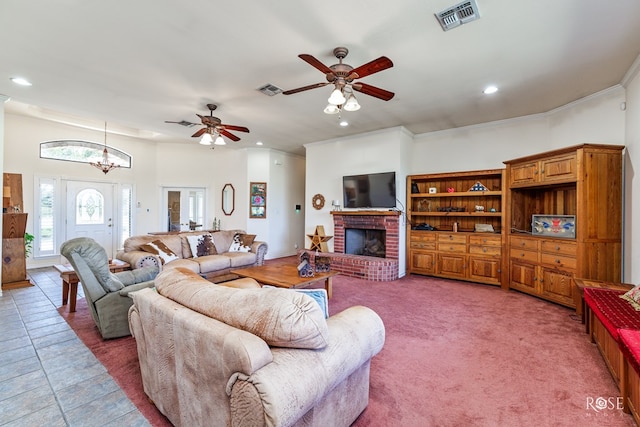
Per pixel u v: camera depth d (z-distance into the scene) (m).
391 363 2.27
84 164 6.45
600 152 3.33
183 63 2.96
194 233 5.13
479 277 4.65
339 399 1.42
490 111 4.38
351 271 5.18
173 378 1.48
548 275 3.72
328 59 2.88
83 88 3.56
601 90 3.59
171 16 2.24
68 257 2.60
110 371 2.15
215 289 1.48
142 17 2.25
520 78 3.29
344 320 1.55
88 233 6.52
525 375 2.11
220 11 2.18
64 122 5.98
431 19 2.27
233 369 1.07
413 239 5.33
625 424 1.62
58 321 3.08
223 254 4.98
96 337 2.71
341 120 4.85
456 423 1.62
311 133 5.69
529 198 4.58
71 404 1.79
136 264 3.76
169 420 1.61
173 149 7.62
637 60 2.86
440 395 1.87
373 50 2.72
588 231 3.29
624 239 3.33
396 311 3.42
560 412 1.72
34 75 3.22
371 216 5.39
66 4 2.10
